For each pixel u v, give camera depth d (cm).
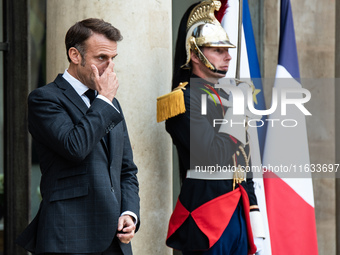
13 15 1213
